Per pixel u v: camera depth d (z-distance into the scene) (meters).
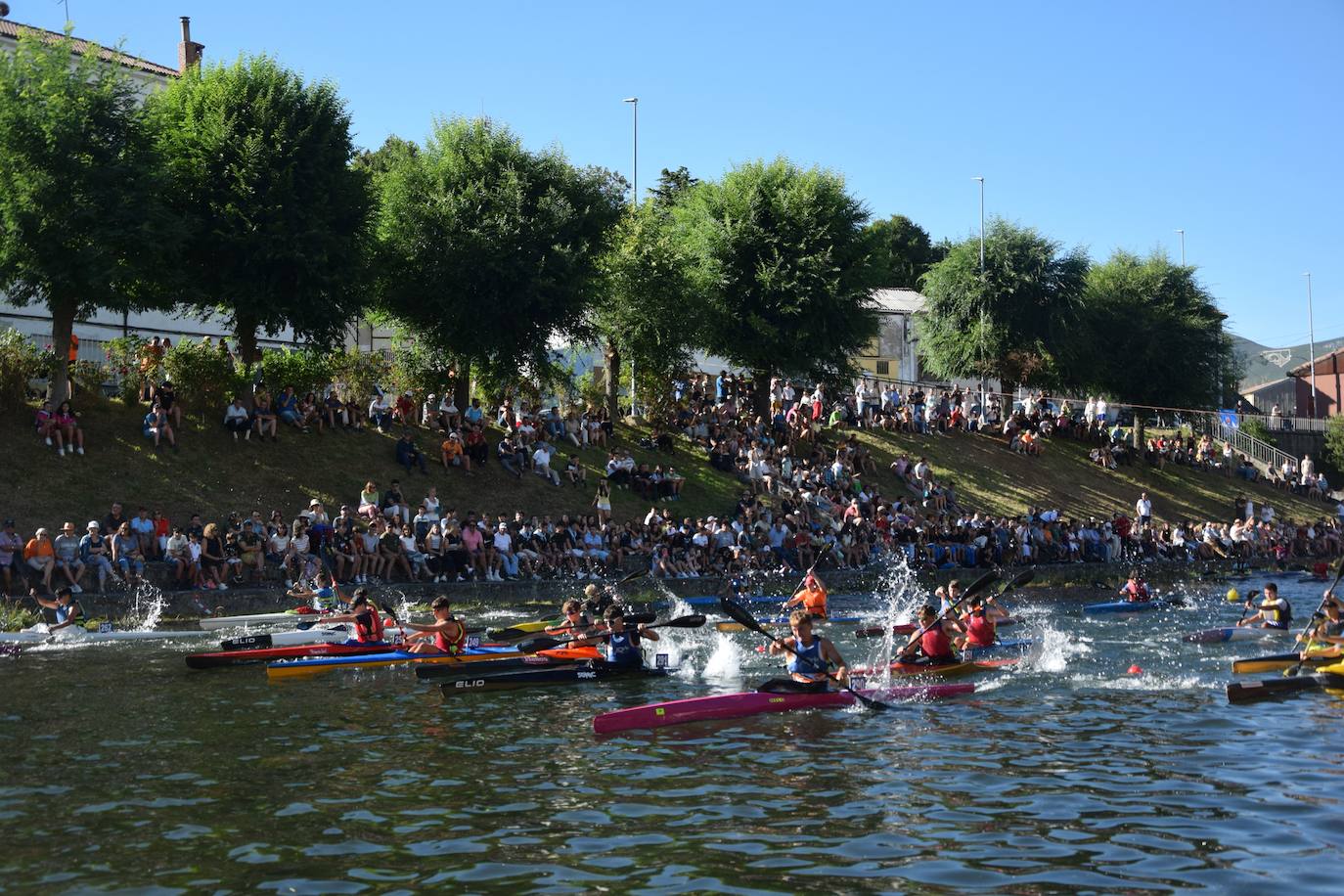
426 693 15.66
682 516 35.38
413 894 7.46
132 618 22.84
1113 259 68.31
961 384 67.06
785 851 8.30
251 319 32.91
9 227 26.31
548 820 9.16
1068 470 51.78
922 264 91.50
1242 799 9.62
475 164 36.81
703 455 40.62
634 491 36.00
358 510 28.62
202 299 31.28
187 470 28.91
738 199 46.25
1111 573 39.53
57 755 11.53
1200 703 14.37
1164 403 67.69
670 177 83.94
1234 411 72.00
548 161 37.59
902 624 23.06
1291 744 11.77
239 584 25.36
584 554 30.50
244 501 28.64
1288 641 21.53
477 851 8.34
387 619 23.27
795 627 14.77
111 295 28.05
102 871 7.95
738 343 45.53
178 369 30.70
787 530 34.06
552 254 36.31
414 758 11.46
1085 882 7.59
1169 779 10.38
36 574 23.23
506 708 14.48
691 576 31.31
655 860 8.11
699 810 9.43
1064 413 55.25
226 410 31.22
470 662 16.80
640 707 13.20
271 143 31.16
